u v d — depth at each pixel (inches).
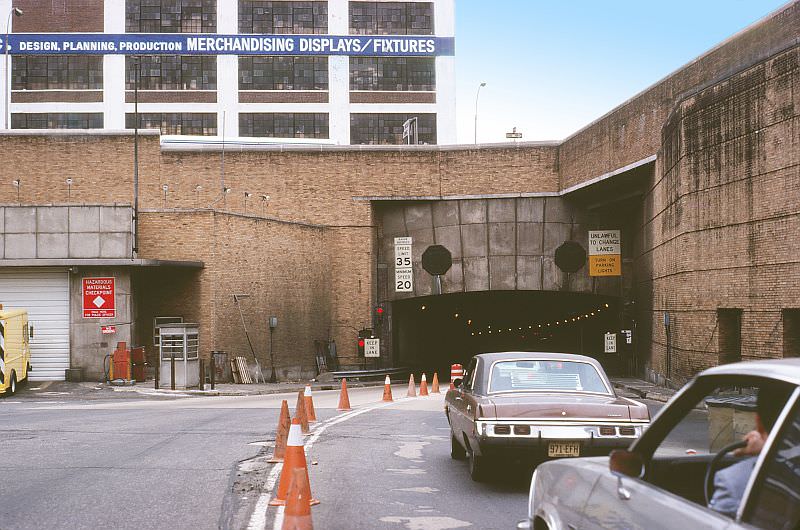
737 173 970.7
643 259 1534.2
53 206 1298.0
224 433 612.7
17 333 1139.9
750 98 938.7
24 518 324.2
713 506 140.7
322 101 2637.8
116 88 2603.3
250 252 1499.8
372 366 1784.0
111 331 1282.0
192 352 1243.8
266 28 2647.6
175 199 1748.3
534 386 415.2
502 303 2196.1
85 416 761.0
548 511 190.7
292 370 1611.7
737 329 1025.5
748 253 944.9
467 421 408.2
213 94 2613.2
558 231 1745.8
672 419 159.6
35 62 2608.3
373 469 456.8
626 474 153.0
